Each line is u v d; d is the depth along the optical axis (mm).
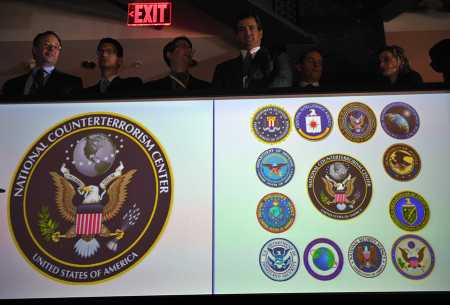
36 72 2443
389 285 1424
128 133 1619
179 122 1626
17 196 1543
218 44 2686
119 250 1487
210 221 1512
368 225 1482
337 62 2625
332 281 1438
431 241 1456
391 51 2301
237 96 1652
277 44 2500
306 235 1484
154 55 2689
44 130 1627
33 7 2779
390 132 1571
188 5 2740
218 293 1440
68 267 1468
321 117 1605
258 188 1541
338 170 1542
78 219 1520
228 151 1585
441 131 1561
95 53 2707
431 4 2705
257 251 1479
